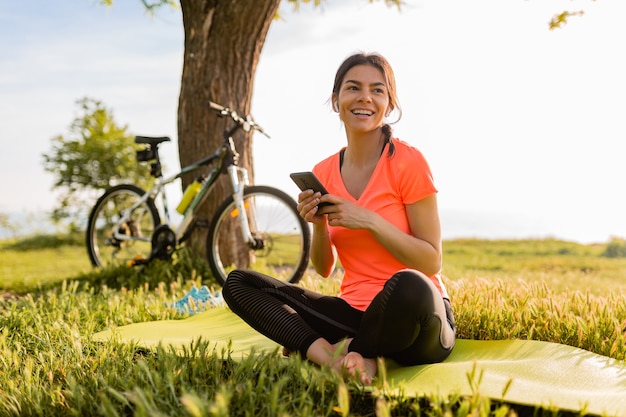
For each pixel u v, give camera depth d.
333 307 2.26
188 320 3.57
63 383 2.23
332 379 1.85
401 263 2.28
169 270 5.25
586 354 2.30
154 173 5.54
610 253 11.48
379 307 1.92
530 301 3.13
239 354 2.48
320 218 2.36
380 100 2.32
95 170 14.66
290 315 2.11
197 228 5.61
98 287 5.16
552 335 2.74
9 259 11.29
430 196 2.27
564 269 8.97
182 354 2.42
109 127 14.77
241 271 2.22
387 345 1.96
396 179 2.29
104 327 3.47
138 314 3.71
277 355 2.12
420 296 1.88
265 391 1.88
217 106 4.73
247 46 5.78
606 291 5.39
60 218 14.75
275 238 4.64
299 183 2.28
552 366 2.17
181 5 5.87
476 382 1.88
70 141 14.72
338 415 1.82
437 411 1.68
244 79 5.84
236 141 5.75
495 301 3.17
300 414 1.66
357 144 2.40
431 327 1.96
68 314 3.49
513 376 2.06
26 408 1.94
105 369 2.18
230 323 3.29
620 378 2.08
